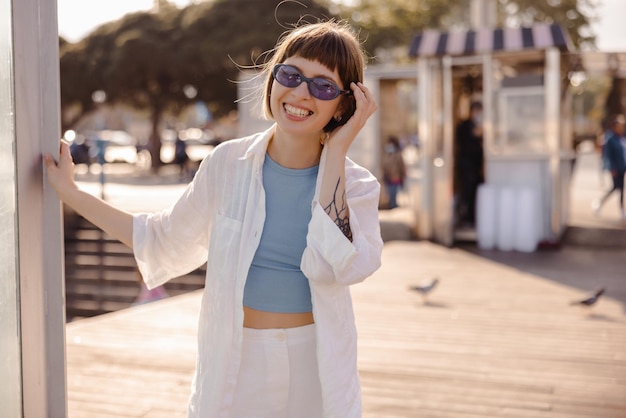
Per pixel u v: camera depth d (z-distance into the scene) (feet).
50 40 6.82
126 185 60.70
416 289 19.69
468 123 31.78
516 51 28.86
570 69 31.91
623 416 11.58
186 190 6.35
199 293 21.18
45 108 6.84
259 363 6.02
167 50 78.84
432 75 30.68
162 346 15.48
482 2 36.24
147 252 6.39
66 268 35.35
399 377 13.48
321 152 6.21
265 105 6.18
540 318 18.07
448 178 30.53
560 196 31.12
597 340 16.02
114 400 12.25
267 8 76.69
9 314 6.73
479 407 11.94
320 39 5.86
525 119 29.73
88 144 83.51
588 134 85.97
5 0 6.45
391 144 43.52
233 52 74.38
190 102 87.40
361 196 6.07
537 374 13.67
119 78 80.28
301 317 6.08
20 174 6.61
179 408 11.94
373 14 74.08
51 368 7.20
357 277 5.77
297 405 6.15
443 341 16.01
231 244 5.97
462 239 31.22
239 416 6.05
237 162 6.14
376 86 41.34
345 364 6.03
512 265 25.89
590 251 28.91
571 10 54.90
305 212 6.02
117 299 33.76
